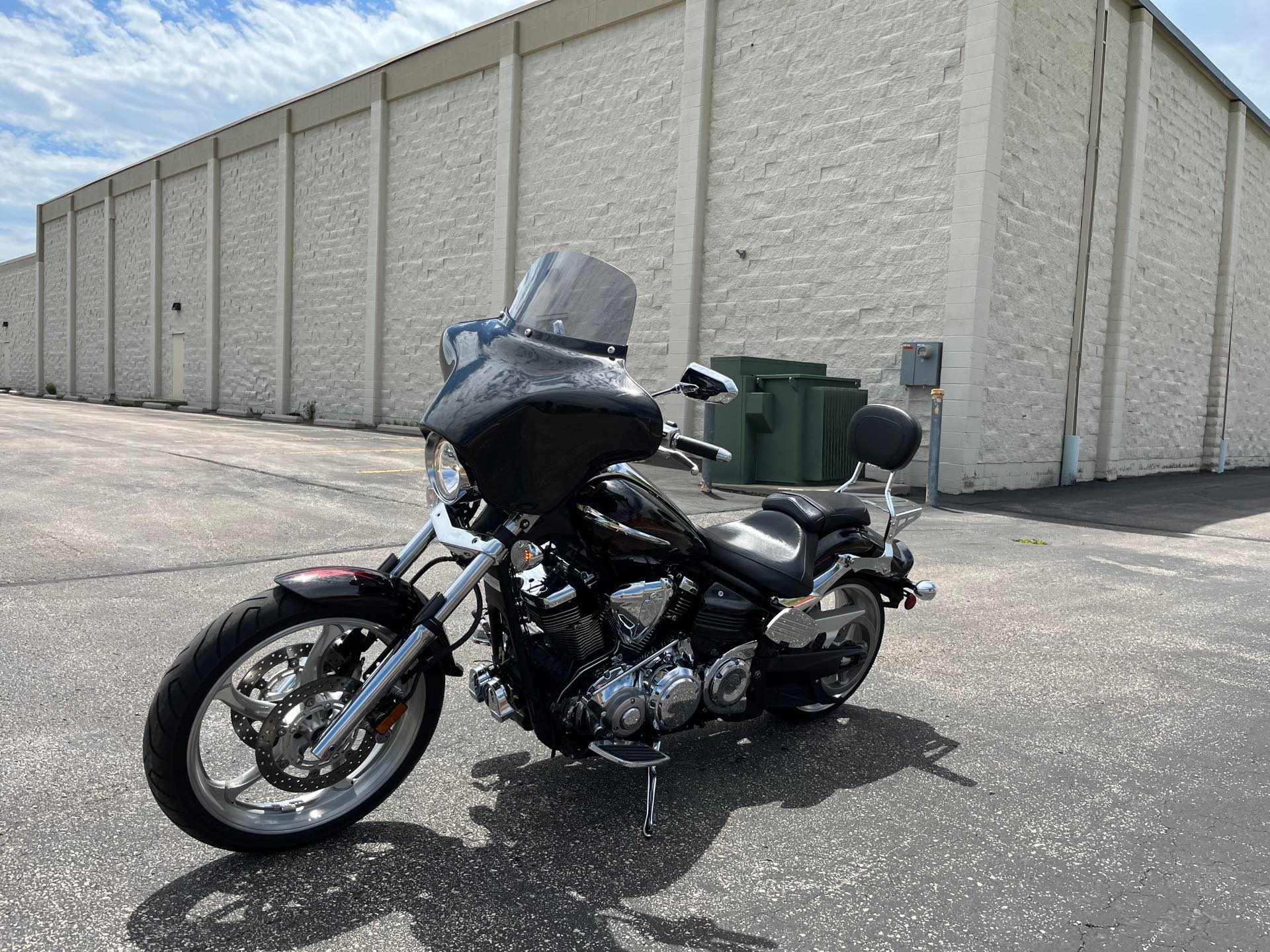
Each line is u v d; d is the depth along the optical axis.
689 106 15.12
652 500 3.03
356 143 21.88
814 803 3.19
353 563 6.26
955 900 2.59
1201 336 18.75
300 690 2.67
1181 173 17.11
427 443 2.73
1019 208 12.73
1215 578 7.20
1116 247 15.27
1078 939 2.41
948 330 12.30
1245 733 3.92
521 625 2.89
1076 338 14.29
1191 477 17.36
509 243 18.33
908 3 12.62
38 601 5.15
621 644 3.03
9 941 2.22
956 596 6.29
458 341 2.88
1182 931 2.46
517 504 2.67
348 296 22.34
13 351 41.31
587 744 3.01
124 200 31.52
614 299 2.97
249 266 25.59
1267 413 22.58
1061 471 14.54
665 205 15.67
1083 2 13.67
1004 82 12.02
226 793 2.65
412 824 2.93
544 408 2.65
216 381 27.03
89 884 2.50
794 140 13.96
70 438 14.34
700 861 2.77
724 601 3.31
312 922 2.37
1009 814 3.14
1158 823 3.09
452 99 19.50
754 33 14.44
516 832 2.90
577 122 17.11
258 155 25.02
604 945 2.33
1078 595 6.43
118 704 3.74
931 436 11.39
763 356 14.48
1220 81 17.56
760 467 11.59
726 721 3.99
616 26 16.34
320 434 18.03
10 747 3.32
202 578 5.76
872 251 13.12
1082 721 4.04
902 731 3.89
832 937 2.40
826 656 3.72
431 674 2.97
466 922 2.40
